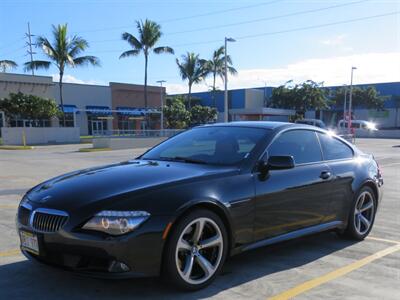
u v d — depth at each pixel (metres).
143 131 31.06
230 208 4.00
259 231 4.30
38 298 3.68
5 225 6.29
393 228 6.36
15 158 18.86
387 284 4.15
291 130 5.02
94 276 3.42
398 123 63.53
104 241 3.38
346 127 50.16
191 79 49.03
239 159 4.44
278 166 4.33
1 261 4.62
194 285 3.81
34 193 4.04
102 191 3.67
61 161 17.23
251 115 55.19
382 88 65.81
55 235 3.51
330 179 5.08
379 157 19.36
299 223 4.73
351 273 4.44
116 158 18.80
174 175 4.01
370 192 5.78
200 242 3.85
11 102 34.34
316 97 59.56
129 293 3.77
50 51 37.84
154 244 3.52
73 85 49.97
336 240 5.64
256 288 3.98
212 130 5.22
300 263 4.71
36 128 34.88
